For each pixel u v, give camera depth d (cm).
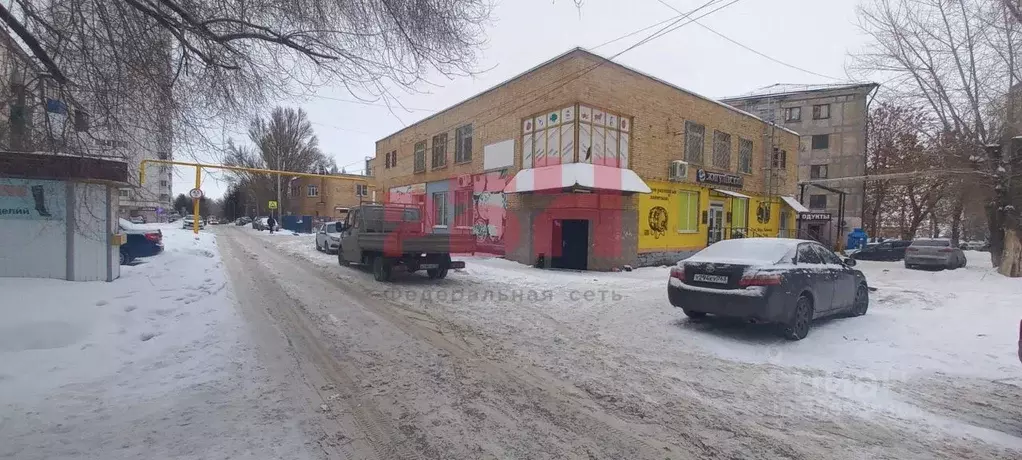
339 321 770
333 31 651
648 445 367
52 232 802
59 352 539
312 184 5878
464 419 410
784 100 4003
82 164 714
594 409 434
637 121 1639
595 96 1509
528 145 1664
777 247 741
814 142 3916
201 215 8456
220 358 557
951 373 540
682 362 577
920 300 962
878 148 3869
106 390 452
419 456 347
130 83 560
